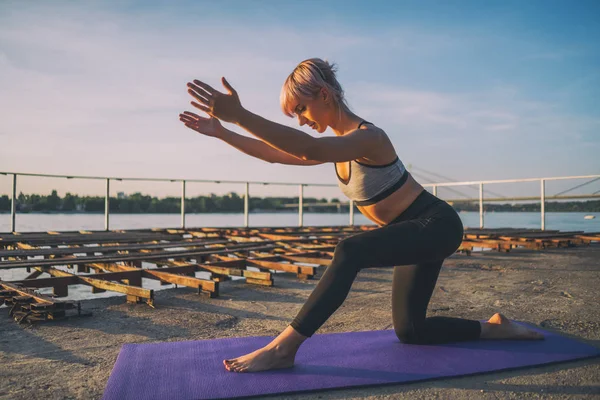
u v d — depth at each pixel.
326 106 1.60
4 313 2.47
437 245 1.55
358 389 1.42
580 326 2.22
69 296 3.60
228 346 1.83
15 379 1.52
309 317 1.53
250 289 3.28
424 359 1.67
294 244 5.69
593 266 4.48
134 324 2.26
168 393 1.35
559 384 1.46
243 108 1.28
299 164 1.87
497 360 1.66
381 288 3.35
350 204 10.10
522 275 3.93
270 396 1.36
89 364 1.67
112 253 5.01
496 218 9.76
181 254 4.35
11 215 7.36
